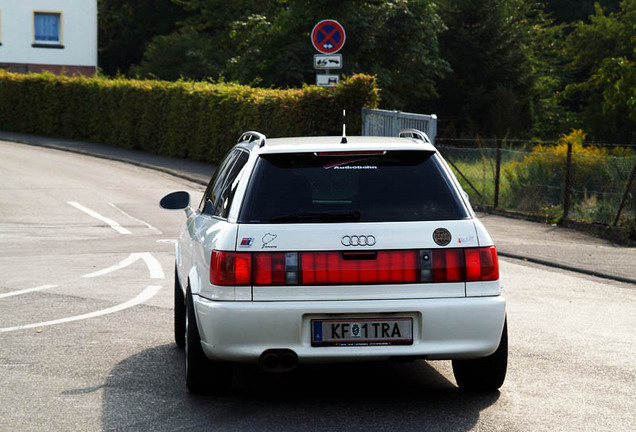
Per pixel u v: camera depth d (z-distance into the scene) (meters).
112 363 8.86
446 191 7.17
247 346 6.80
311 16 46.16
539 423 6.86
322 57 23.69
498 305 6.93
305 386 8.05
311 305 6.77
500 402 7.46
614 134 62.25
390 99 49.78
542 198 24.08
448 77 60.97
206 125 37.38
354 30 45.44
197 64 66.81
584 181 23.44
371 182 7.15
